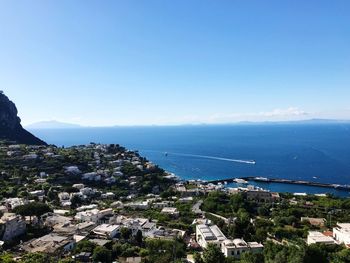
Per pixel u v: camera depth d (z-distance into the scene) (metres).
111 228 137.25
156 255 109.56
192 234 148.00
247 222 137.62
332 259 94.56
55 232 129.62
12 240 117.31
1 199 190.00
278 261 85.56
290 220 164.38
